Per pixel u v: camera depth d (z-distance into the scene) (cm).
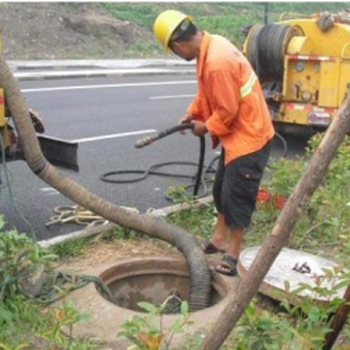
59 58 2120
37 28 2209
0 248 432
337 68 927
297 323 354
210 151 971
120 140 1028
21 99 494
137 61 2230
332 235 567
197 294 486
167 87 1750
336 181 633
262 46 971
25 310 424
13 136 528
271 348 309
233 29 2756
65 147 568
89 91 1587
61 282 465
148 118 1248
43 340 396
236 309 265
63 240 540
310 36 973
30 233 594
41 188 732
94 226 576
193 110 528
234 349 350
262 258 257
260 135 486
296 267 482
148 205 697
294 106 967
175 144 1009
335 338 344
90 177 799
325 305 354
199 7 2884
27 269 444
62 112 1271
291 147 1016
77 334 406
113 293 504
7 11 2202
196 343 358
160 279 522
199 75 482
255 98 483
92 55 2233
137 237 567
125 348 397
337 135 240
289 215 249
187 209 625
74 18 2322
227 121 478
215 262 527
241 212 496
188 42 475
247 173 488
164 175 817
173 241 530
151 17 2628
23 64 1906
